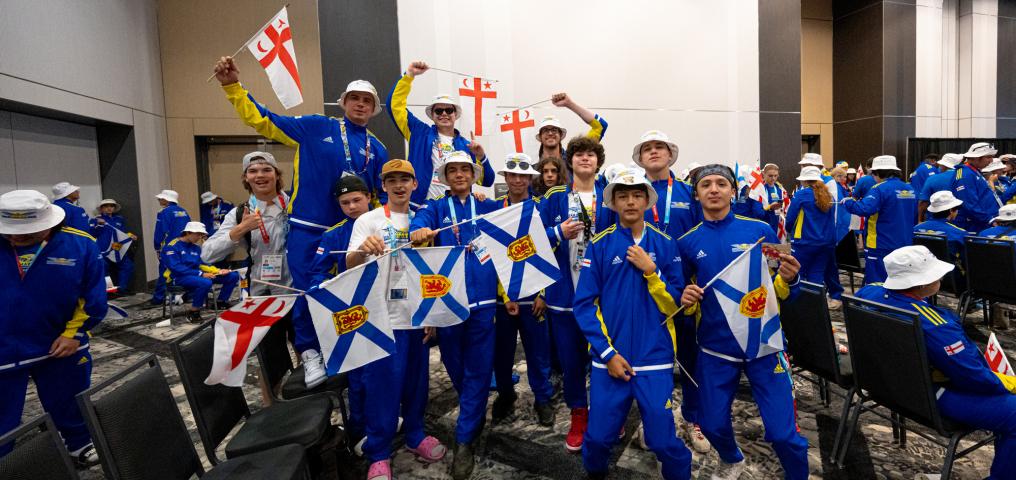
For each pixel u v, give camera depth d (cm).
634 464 271
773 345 217
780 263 223
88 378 289
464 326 284
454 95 682
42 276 258
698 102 771
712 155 780
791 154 803
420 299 255
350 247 256
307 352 290
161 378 200
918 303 225
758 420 314
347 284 233
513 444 296
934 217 504
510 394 335
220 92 920
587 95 734
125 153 798
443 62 676
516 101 708
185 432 205
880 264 525
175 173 911
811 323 274
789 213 530
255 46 308
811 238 515
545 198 305
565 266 285
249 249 321
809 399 345
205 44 909
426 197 367
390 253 248
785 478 233
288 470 187
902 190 507
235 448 209
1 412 255
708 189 230
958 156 695
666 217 293
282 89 309
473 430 269
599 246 238
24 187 650
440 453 281
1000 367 223
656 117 759
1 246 252
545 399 321
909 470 256
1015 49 1191
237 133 930
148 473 178
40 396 274
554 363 389
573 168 294
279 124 294
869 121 1134
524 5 705
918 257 228
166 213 729
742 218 234
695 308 237
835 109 1210
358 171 316
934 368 225
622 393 226
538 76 714
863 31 1138
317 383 268
